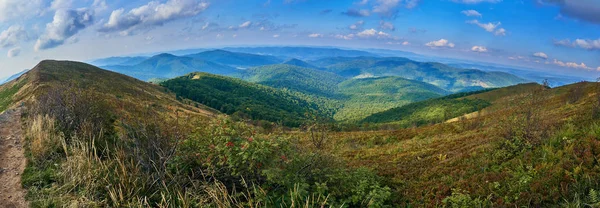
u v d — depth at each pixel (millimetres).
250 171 6469
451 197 7375
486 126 23297
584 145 8523
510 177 8117
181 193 6254
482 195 7469
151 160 6805
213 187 6484
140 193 6281
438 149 14867
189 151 7305
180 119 8367
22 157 8125
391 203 8047
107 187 6133
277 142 6855
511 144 10398
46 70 73812
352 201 7152
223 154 6652
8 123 11398
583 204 5949
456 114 97438
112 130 9805
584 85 36906
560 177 7133
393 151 16594
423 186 8945
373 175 9633
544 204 6469
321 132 9406
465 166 10172
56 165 7242
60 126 9719
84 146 7941
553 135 10406
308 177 7215
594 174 6844
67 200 5988
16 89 58656
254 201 6254
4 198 6129
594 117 12453
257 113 106938
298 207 6086
